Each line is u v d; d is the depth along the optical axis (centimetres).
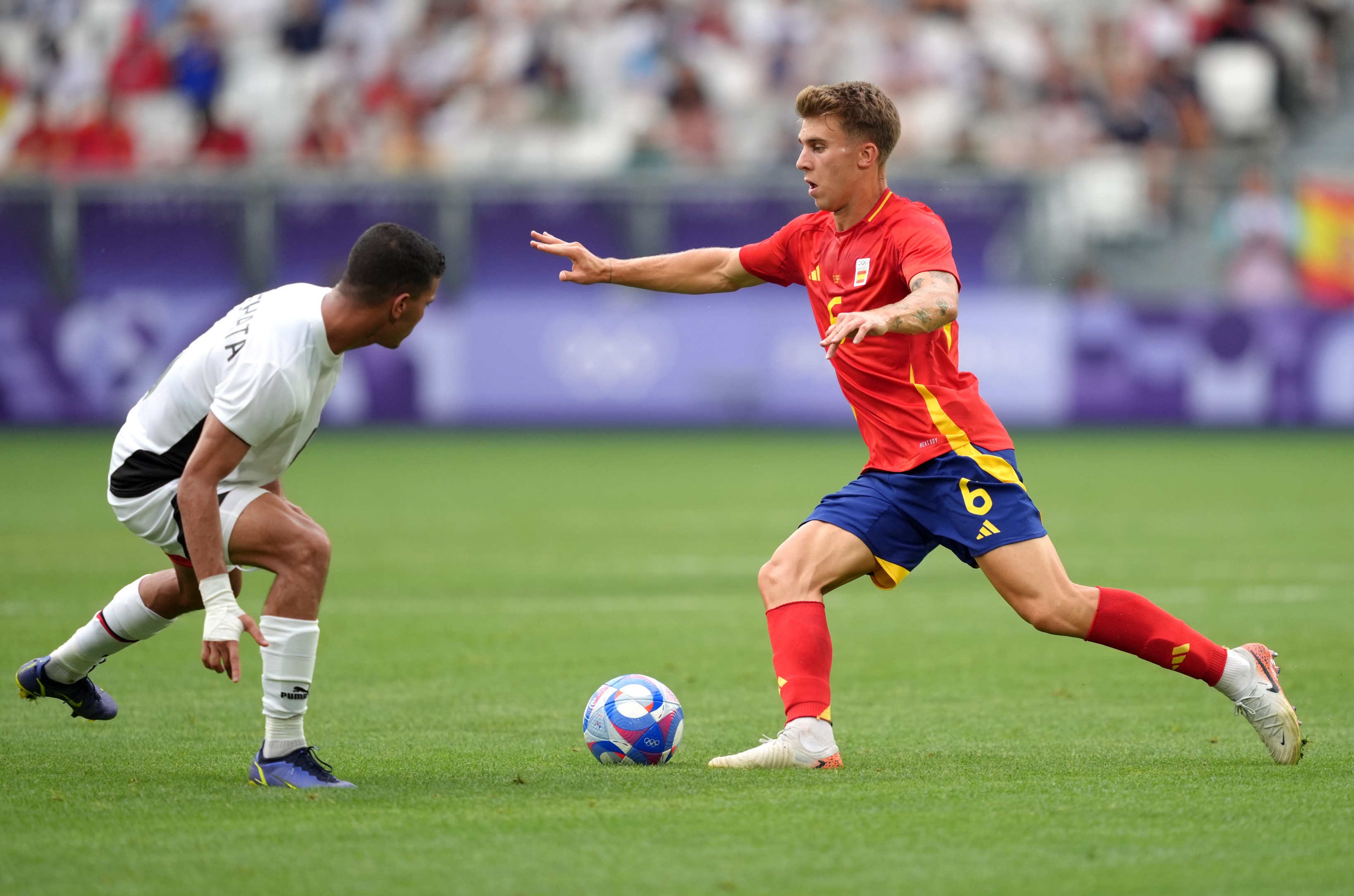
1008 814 1482
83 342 7906
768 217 8669
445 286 8506
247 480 1645
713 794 1582
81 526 4553
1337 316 7838
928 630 2984
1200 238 8531
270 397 1559
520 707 2194
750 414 8075
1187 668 1761
